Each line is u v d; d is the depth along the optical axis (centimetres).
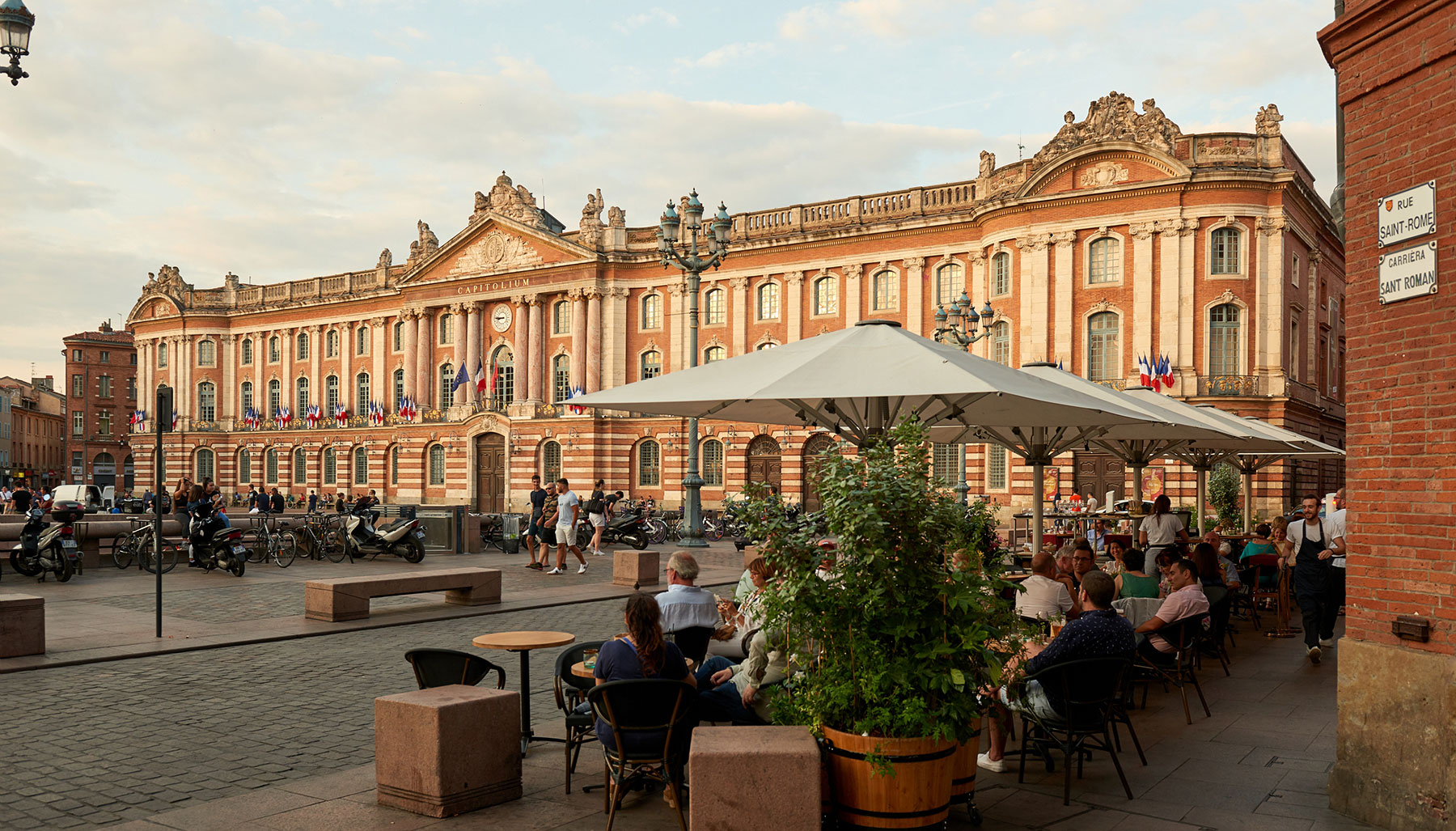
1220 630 1282
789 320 5134
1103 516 2734
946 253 4694
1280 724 1004
